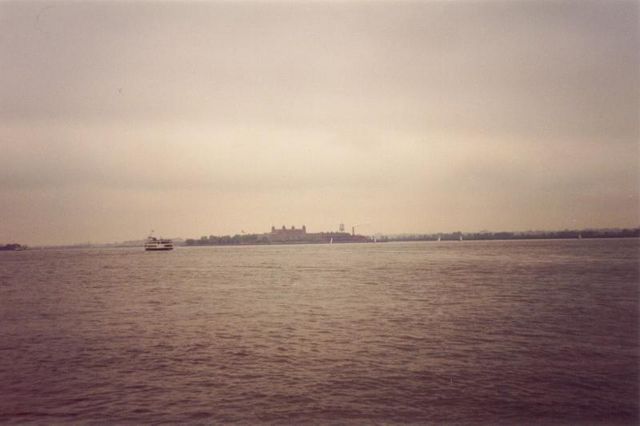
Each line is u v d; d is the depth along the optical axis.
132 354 18.97
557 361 17.25
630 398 13.97
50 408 13.66
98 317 27.78
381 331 22.38
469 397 14.08
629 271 49.56
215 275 57.84
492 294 33.97
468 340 20.41
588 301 30.16
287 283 45.97
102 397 14.43
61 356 18.84
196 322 25.44
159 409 13.51
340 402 13.83
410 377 15.78
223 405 13.73
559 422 12.53
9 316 28.75
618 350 18.64
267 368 16.89
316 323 24.58
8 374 16.61
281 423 12.59
